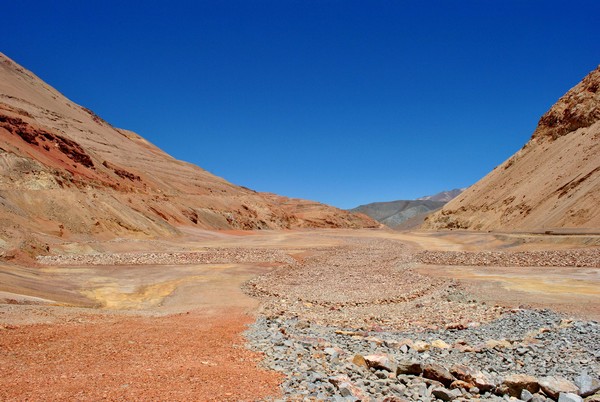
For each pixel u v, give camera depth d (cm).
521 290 2383
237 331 1410
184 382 793
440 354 1172
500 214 8112
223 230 9250
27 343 1068
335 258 4725
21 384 745
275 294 2472
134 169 9662
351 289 2784
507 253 4031
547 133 9131
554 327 1533
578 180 6456
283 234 9338
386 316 1958
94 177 6531
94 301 2138
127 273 2919
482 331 1594
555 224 5988
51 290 2170
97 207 5262
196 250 4694
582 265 3231
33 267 2888
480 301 2197
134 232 5388
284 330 1429
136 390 732
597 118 7912
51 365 892
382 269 3803
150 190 8619
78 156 7000
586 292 2258
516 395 828
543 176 7738
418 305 2223
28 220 4106
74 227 4544
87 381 779
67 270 2886
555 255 3628
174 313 1814
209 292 2394
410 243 6769
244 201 13325
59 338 1148
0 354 954
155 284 2594
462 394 814
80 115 14512
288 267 3644
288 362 984
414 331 1617
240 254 4250
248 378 838
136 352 1043
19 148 5453
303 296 2489
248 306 2064
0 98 10994
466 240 6288
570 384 841
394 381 868
